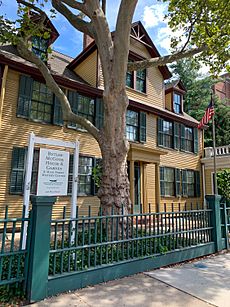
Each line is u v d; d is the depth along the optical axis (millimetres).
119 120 5246
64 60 12656
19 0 5875
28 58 5516
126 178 5219
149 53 13344
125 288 3574
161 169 12781
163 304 3111
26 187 4168
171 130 13977
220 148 15148
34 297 3033
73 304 3023
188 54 7371
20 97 8445
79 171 9742
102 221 4184
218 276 4184
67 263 3576
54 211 8805
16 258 3447
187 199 14031
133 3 4902
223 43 7418
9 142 8109
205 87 26109
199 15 7531
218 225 6008
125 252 4273
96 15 5484
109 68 5316
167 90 15000
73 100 9836
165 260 4684
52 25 9562
